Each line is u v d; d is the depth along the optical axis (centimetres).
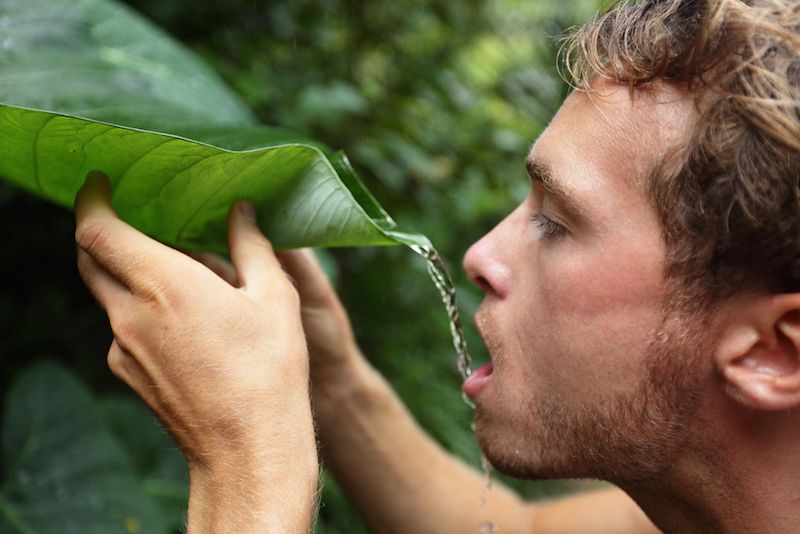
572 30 59
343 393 68
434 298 125
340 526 104
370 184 116
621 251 52
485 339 57
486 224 138
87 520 78
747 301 50
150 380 50
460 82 143
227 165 51
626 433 53
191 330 49
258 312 50
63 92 56
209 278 50
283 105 106
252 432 49
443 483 72
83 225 50
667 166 50
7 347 96
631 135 51
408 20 138
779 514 53
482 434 58
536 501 129
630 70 52
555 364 54
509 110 147
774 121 48
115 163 51
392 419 70
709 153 49
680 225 50
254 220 53
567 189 52
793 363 50
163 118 56
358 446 69
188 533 50
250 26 115
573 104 54
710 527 55
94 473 81
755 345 51
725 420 52
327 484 104
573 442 55
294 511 49
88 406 83
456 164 130
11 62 58
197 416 49
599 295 52
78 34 63
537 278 55
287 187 52
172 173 51
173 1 100
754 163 49
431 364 122
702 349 51
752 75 49
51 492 79
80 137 50
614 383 53
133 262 49
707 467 53
